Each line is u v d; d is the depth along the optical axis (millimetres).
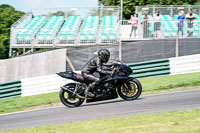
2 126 22234
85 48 45031
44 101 33000
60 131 16938
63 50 45250
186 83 32844
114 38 52062
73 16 63656
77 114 22609
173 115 18234
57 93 37062
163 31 49594
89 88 24938
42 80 39000
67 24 59406
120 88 25281
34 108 30859
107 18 61250
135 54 44750
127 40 51406
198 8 56969
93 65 24984
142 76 39250
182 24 49094
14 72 46125
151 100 25125
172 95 27047
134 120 17938
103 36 52250
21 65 46094
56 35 53500
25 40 53594
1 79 46188
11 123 22906
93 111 22922
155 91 31359
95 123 18094
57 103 31547
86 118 20828
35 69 45719
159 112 20422
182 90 30531
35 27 57500
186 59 38906
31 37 53500
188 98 24781
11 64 46312
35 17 63344
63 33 53312
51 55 45625
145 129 15617
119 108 22859
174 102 23562
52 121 21328
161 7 57969
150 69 39188
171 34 49469
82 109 24406
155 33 50125
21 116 25703
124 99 25469
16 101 35750
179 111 19359
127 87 25109
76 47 45438
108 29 53781
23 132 17875
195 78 34719
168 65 39031
